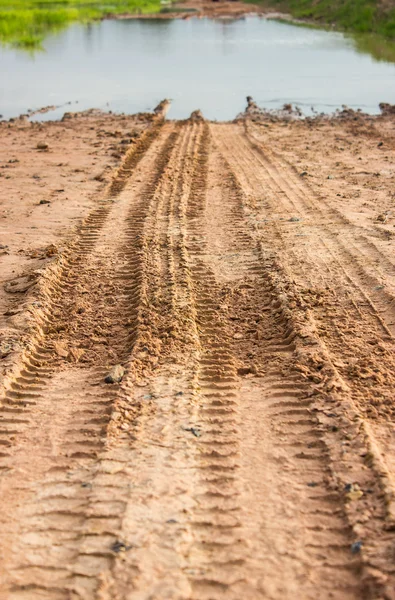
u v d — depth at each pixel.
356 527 4.18
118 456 4.95
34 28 45.16
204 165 13.87
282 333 6.74
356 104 20.91
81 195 11.91
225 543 4.14
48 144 16.33
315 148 15.30
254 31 42.28
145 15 54.84
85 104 21.95
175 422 5.34
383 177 12.62
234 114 20.20
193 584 3.85
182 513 4.37
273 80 25.19
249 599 3.76
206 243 9.30
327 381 5.77
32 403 5.72
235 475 4.73
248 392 5.75
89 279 8.25
